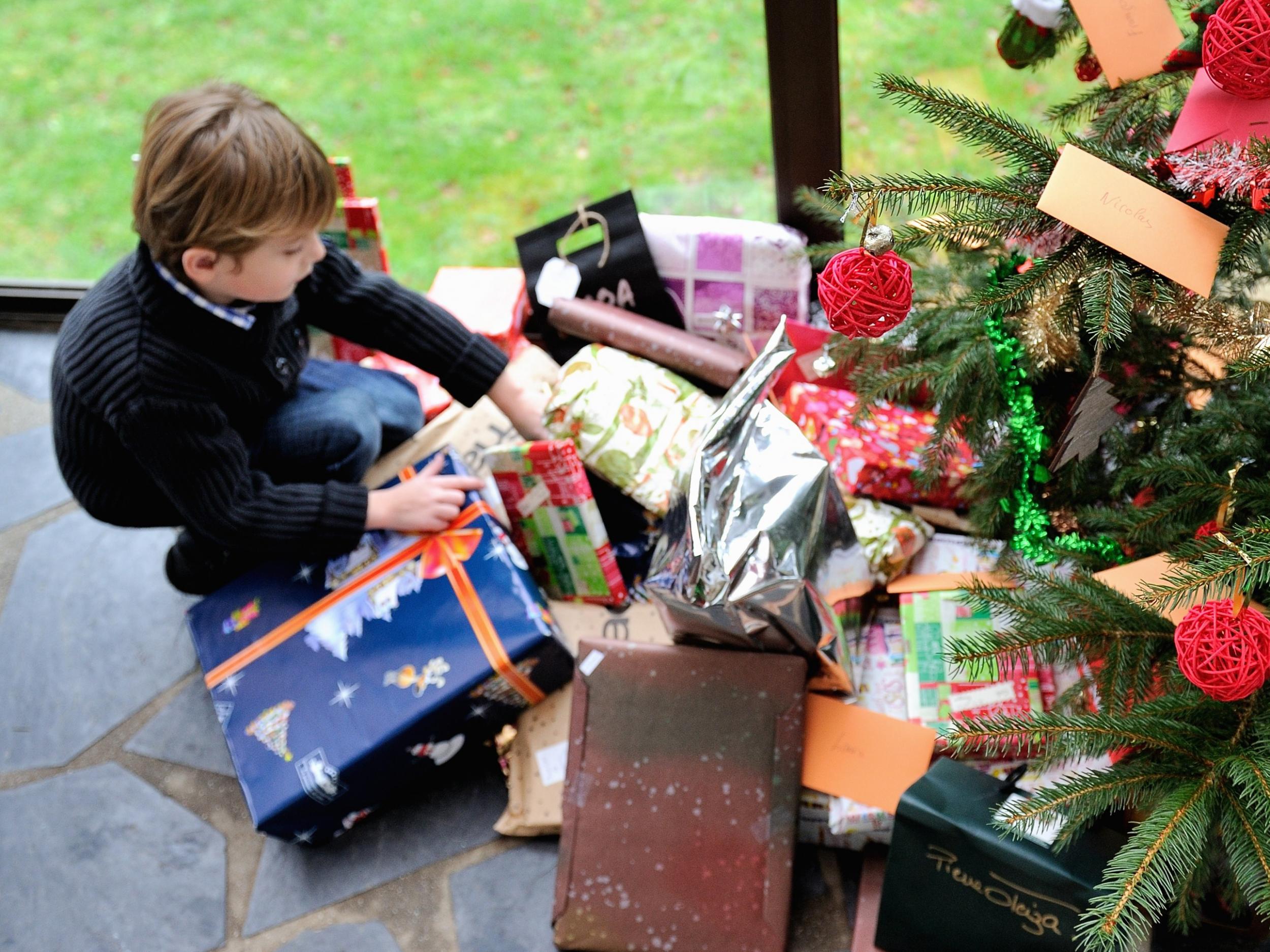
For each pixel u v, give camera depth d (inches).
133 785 59.5
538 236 67.5
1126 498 50.8
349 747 52.5
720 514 46.4
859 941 50.0
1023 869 42.9
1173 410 47.2
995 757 49.0
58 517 71.4
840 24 66.0
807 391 61.1
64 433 52.9
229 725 54.7
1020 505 48.9
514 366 67.9
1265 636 34.0
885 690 54.4
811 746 52.1
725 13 81.0
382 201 80.4
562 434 60.1
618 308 67.1
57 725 62.1
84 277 81.6
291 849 56.7
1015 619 44.9
